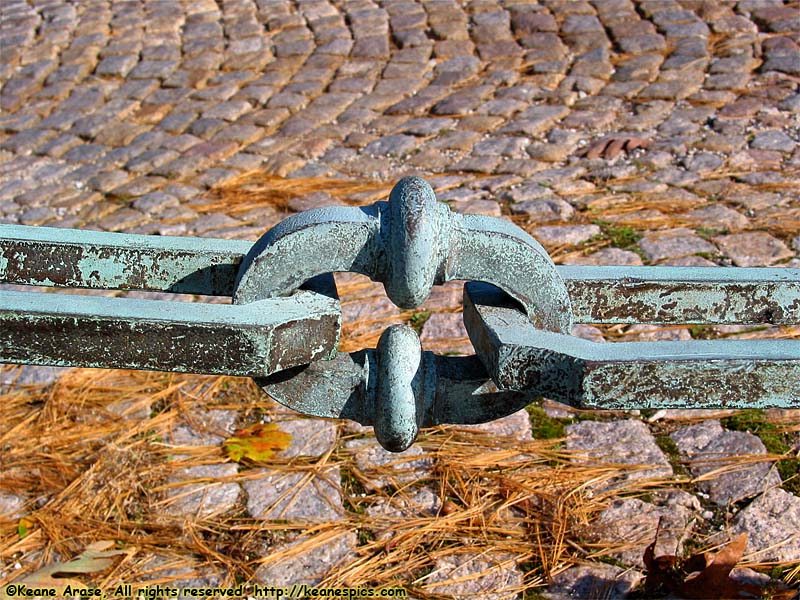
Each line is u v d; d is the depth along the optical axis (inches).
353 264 63.0
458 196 179.6
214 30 255.1
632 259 156.1
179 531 112.7
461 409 68.2
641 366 59.4
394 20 251.1
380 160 195.9
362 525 112.1
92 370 141.3
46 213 185.8
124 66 241.0
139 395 135.5
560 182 181.8
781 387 60.1
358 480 118.8
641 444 122.0
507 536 109.6
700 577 99.2
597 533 109.0
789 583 100.9
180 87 230.7
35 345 61.2
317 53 240.4
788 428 122.4
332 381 66.4
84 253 70.2
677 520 110.0
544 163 189.0
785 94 204.5
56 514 115.6
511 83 219.1
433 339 141.8
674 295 70.5
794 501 111.4
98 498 117.9
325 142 204.2
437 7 254.8
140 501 117.6
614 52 227.5
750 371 59.9
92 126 216.8
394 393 64.5
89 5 272.2
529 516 111.7
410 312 148.2
